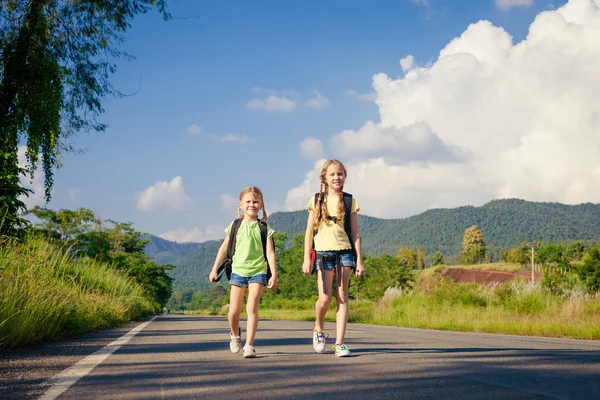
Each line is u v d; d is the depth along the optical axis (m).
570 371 4.21
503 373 4.09
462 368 4.39
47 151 15.38
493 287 20.72
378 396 3.20
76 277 13.33
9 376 4.14
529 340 8.93
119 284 17.64
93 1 14.96
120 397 3.26
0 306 6.51
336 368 4.46
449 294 21.66
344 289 5.59
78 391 3.48
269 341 7.73
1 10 15.05
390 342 7.73
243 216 5.65
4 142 14.80
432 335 10.12
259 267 5.49
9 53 14.92
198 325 13.01
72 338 7.97
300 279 96.44
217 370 4.38
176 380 3.87
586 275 43.31
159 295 71.00
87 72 15.70
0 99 14.96
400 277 78.19
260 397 3.21
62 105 15.73
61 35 15.56
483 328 13.47
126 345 6.82
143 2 14.93
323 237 5.64
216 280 5.74
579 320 13.60
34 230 13.16
